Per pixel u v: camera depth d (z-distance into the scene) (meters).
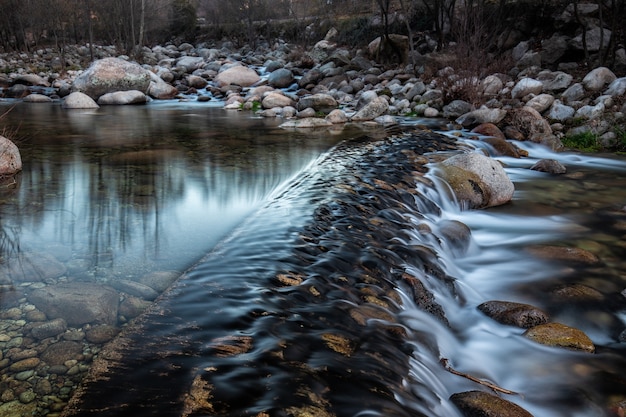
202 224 4.16
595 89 11.03
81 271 3.22
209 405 1.99
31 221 4.14
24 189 5.12
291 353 2.41
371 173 6.24
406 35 20.45
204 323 2.60
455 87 12.44
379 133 9.76
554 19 15.37
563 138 9.96
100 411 1.94
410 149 8.02
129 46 27.84
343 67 18.83
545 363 3.17
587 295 4.01
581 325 3.76
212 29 33.84
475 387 2.81
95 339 2.49
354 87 16.25
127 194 5.02
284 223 4.19
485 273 4.52
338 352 2.51
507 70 14.45
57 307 2.75
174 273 3.21
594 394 2.89
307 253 3.61
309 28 27.67
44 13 24.50
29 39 27.72
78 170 6.01
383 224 4.53
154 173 5.94
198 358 2.30
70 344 2.44
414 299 3.48
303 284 3.12
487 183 6.41
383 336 2.81
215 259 3.42
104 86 16.38
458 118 11.41
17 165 5.85
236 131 9.82
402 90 14.29
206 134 9.31
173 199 4.88
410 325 3.07
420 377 2.59
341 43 23.84
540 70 13.84
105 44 30.84
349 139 8.97
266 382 2.17
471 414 2.48
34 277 3.11
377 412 2.11
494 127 9.99
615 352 3.36
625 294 4.05
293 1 30.64
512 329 3.53
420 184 6.04
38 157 6.74
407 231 4.52
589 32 13.70
